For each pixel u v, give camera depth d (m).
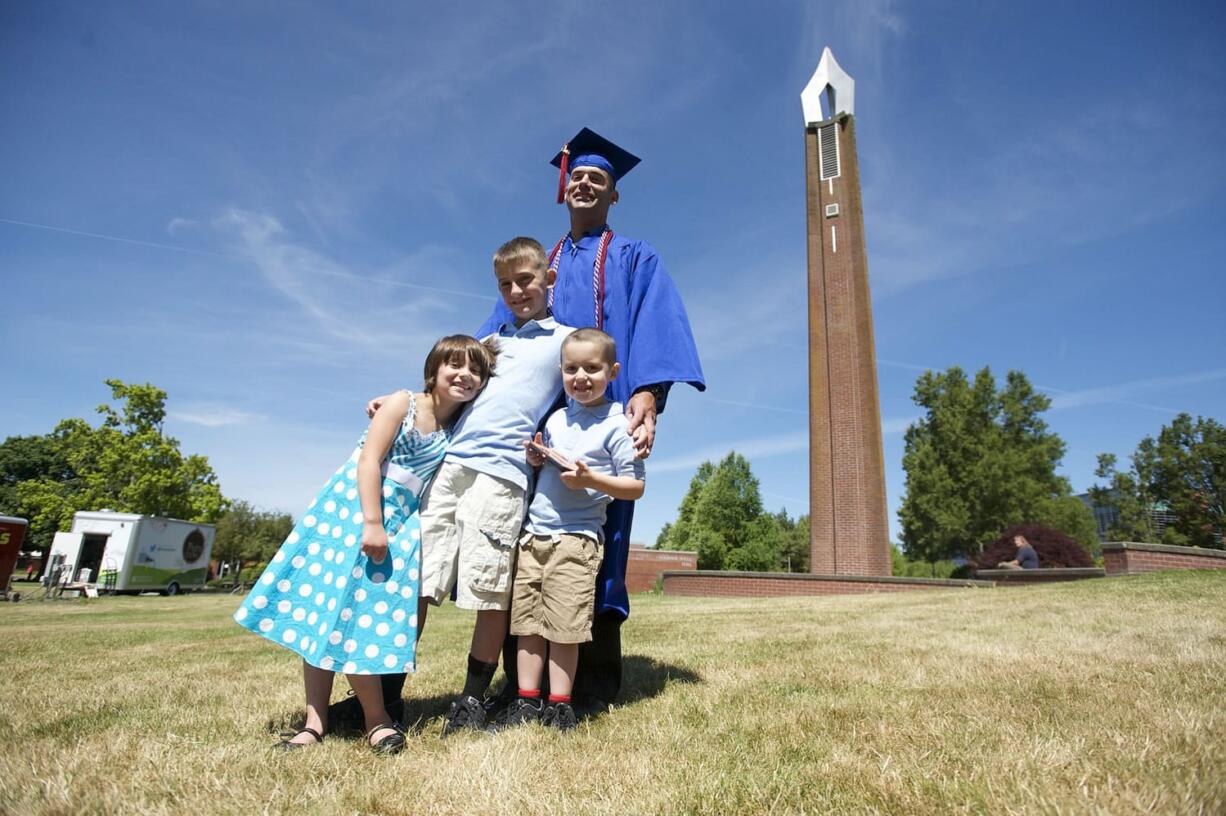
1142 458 42.62
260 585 2.44
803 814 1.66
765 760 2.12
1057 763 1.97
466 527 2.72
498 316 3.69
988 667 3.69
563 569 2.78
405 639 2.48
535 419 2.96
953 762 2.05
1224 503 39.16
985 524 37.47
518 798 1.79
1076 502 37.31
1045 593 9.54
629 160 3.84
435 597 2.65
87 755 2.22
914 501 39.62
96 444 32.47
